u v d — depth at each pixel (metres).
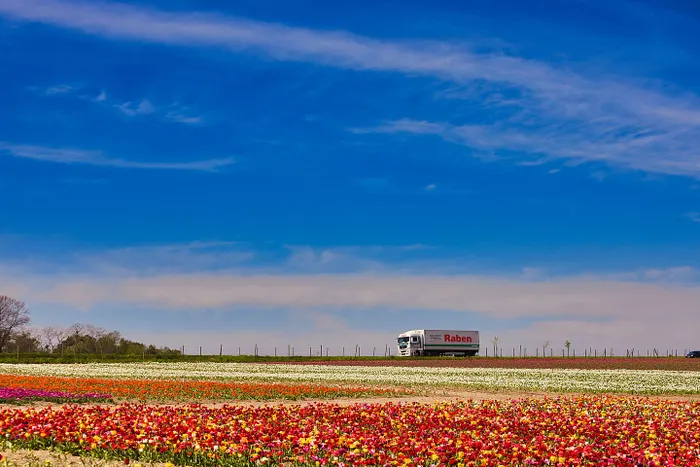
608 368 64.12
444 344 101.00
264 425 18.83
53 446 16.11
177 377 48.88
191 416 20.69
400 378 47.41
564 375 51.72
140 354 92.75
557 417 22.94
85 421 18.31
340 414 22.25
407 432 18.45
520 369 61.25
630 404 28.89
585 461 15.06
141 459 15.02
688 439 18.86
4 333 103.44
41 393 31.50
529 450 15.33
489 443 16.36
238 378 48.06
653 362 77.12
